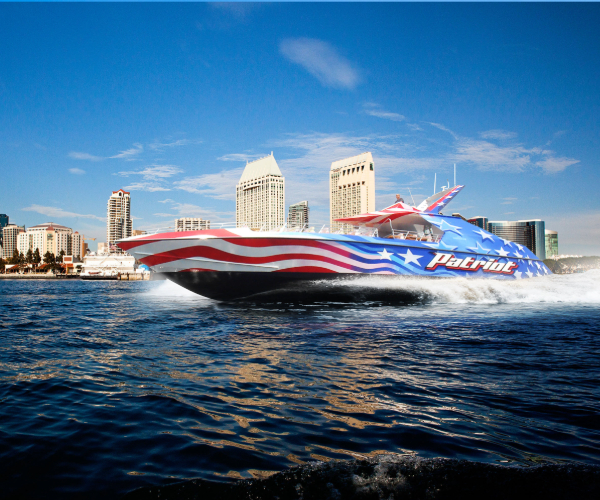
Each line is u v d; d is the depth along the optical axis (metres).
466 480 3.06
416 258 17.88
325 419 4.62
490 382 6.05
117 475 3.38
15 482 3.28
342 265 16.23
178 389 5.81
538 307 17.11
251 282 16.09
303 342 9.31
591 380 6.14
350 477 3.12
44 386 5.99
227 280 16.06
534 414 4.72
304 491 2.96
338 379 6.26
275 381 6.17
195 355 8.05
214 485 3.14
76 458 3.69
